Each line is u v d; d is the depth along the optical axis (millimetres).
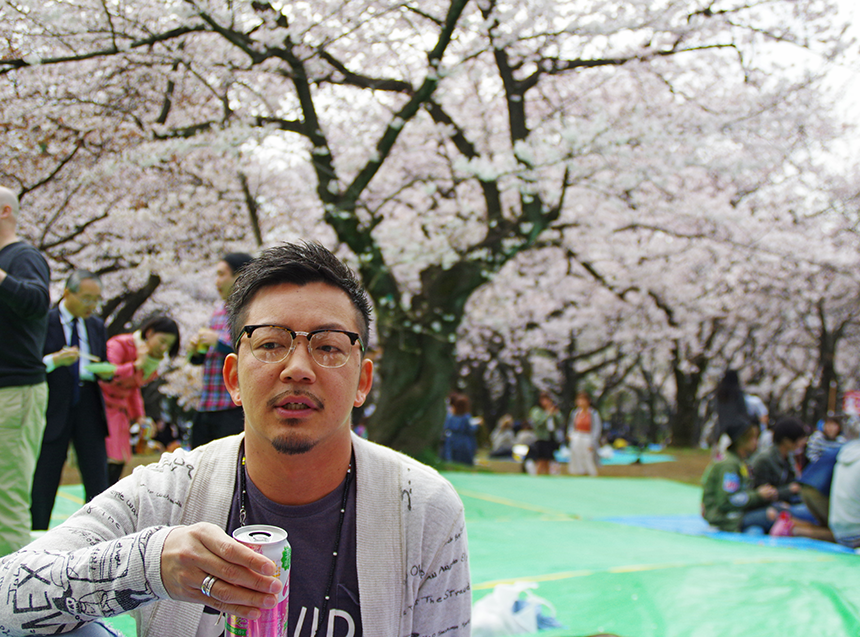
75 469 8617
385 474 1414
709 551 4137
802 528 4887
